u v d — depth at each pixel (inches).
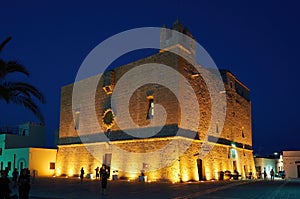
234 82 1756.9
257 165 2146.9
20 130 2085.4
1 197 488.4
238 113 1752.0
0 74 539.2
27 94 594.2
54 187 997.8
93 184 1115.3
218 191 868.6
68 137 1695.4
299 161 2190.0
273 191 890.1
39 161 1712.6
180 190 887.7
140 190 888.3
